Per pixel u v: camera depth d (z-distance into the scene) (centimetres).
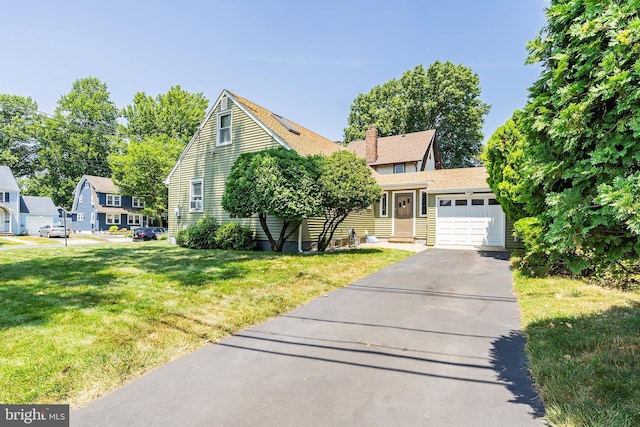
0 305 485
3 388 276
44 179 4350
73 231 4156
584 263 296
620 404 241
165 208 3250
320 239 1277
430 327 447
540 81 304
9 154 4044
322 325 461
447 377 308
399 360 346
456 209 1330
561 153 290
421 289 662
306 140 1548
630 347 341
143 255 1073
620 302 514
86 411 257
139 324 424
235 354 365
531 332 407
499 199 1036
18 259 980
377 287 682
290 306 546
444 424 238
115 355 341
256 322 471
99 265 849
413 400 270
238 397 277
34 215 3769
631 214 225
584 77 268
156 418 248
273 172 1027
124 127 3744
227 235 1274
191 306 507
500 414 248
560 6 270
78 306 484
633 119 229
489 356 352
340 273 797
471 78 3272
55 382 288
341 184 1056
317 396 278
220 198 1448
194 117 3694
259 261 910
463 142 3388
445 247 1316
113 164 3145
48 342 358
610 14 239
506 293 622
